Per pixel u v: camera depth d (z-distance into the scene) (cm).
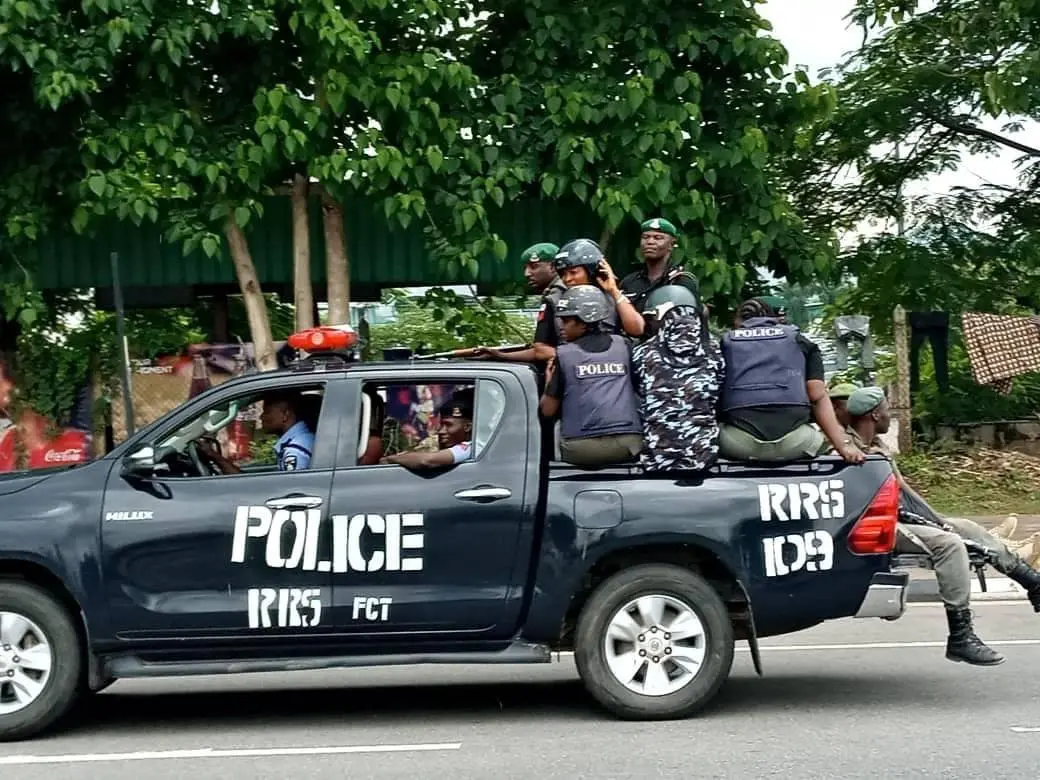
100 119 1365
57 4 1336
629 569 745
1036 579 882
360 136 1349
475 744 705
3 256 1413
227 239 1435
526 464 745
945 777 620
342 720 784
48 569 727
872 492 750
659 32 1442
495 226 1495
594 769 643
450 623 735
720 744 689
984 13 1914
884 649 983
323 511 731
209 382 1544
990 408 1920
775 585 740
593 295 757
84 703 854
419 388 772
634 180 1377
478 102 1427
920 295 2005
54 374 1534
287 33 1405
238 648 734
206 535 729
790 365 763
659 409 746
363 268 1502
